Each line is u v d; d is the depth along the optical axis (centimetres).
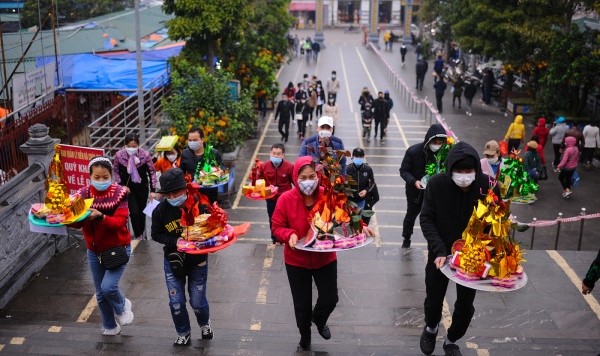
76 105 2245
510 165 1628
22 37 2194
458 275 574
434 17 4950
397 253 1084
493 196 566
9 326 791
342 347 695
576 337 779
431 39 5703
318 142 1127
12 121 1770
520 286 566
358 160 1188
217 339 736
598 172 2348
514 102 3322
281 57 3778
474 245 566
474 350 673
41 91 2036
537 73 3294
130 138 1153
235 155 2433
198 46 2672
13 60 2041
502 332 782
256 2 3334
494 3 3262
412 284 977
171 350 691
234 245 1115
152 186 1184
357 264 1039
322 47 6581
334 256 665
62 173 712
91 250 702
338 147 1125
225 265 1034
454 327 648
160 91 2484
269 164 1183
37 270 1002
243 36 2745
